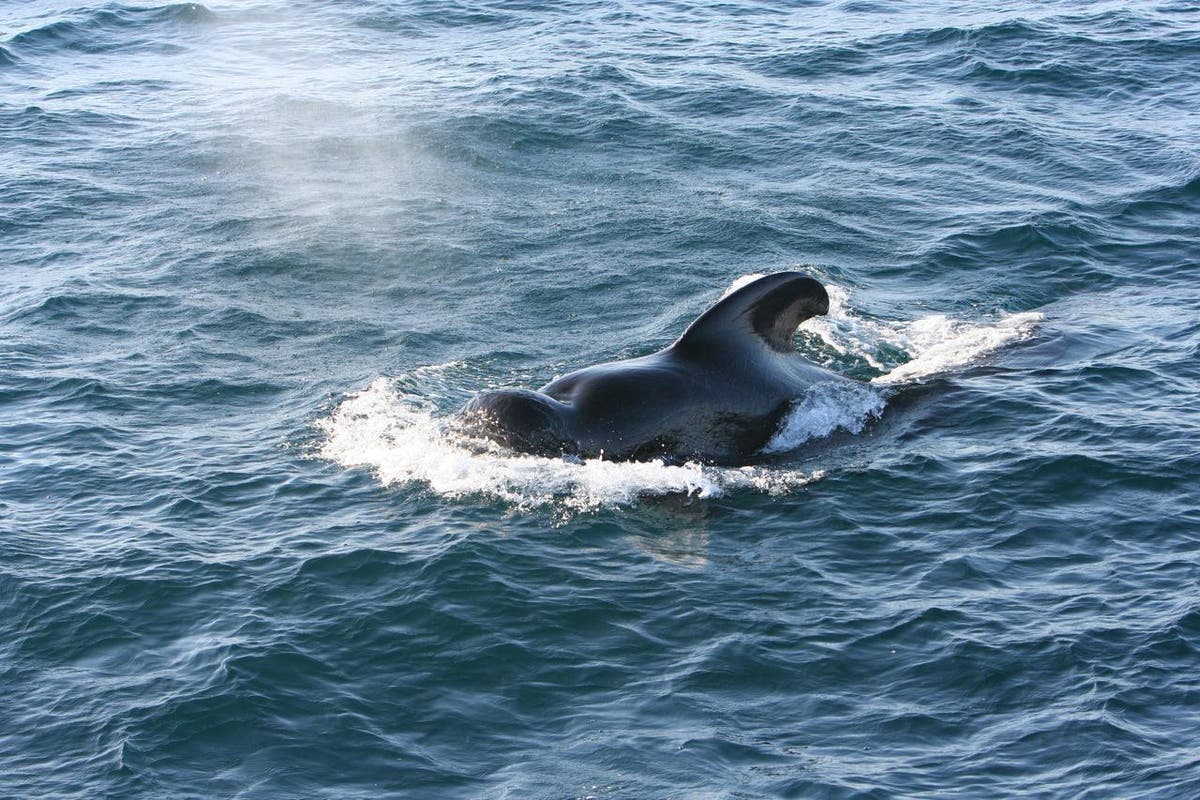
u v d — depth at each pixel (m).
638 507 20.30
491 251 31.98
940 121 40.91
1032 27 49.56
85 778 14.82
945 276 30.33
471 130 40.56
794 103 42.97
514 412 21.25
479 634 17.20
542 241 32.62
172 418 23.83
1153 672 16.05
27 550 19.33
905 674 16.31
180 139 41.00
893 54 48.19
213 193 36.44
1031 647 16.66
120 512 20.47
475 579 18.28
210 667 16.59
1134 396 23.77
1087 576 18.31
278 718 15.70
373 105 43.50
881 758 14.84
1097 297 29.03
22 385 25.11
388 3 58.38
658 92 44.31
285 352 26.62
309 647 16.97
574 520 19.88
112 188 36.91
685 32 52.47
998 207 34.22
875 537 19.56
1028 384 24.44
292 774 14.83
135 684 16.38
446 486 20.78
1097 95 43.41
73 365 25.98
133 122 43.06
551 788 14.49
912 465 21.62
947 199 35.03
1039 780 14.36
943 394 24.17
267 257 31.70
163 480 21.44
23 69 49.88
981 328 27.20
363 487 21.02
